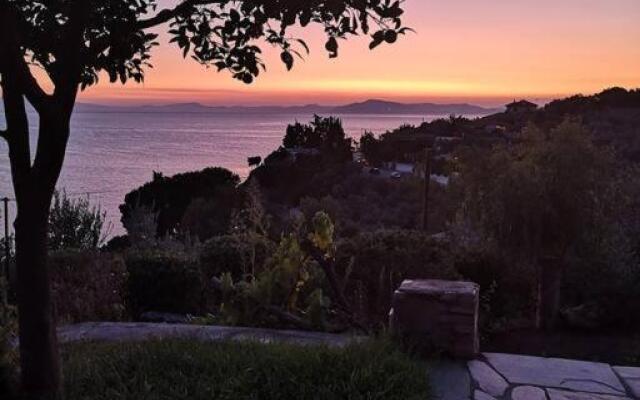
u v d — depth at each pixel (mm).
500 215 6641
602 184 6484
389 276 6527
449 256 6914
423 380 3889
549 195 6434
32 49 3682
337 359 4035
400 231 7383
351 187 27641
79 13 3295
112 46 3500
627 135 16656
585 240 6547
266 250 7723
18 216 3461
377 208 22703
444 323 4469
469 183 7012
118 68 3721
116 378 3857
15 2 3576
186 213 20969
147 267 7770
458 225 8039
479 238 7684
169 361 4129
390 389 3652
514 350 5863
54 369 3578
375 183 27062
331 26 3215
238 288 6090
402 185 24500
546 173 6449
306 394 3619
